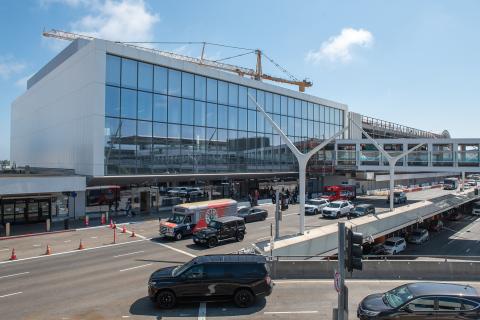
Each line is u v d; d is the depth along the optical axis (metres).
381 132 91.12
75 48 46.53
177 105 43.22
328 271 17.94
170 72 42.59
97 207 39.41
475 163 49.88
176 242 27.28
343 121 73.44
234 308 13.88
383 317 11.25
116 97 37.56
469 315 10.77
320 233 22.78
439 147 63.97
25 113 59.75
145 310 13.75
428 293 11.22
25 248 25.28
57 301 14.82
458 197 50.88
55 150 45.44
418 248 38.81
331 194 53.91
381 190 79.44
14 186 30.83
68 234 30.28
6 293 15.90
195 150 45.09
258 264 14.25
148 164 39.97
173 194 45.84
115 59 37.62
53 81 46.59
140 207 42.66
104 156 36.41
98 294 15.69
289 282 17.19
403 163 55.22
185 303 14.35
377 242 35.91
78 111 38.94
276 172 56.75
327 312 13.50
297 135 61.72
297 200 56.28
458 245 40.25
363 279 17.80
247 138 52.53
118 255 23.31
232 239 27.72
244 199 53.78
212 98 47.56
